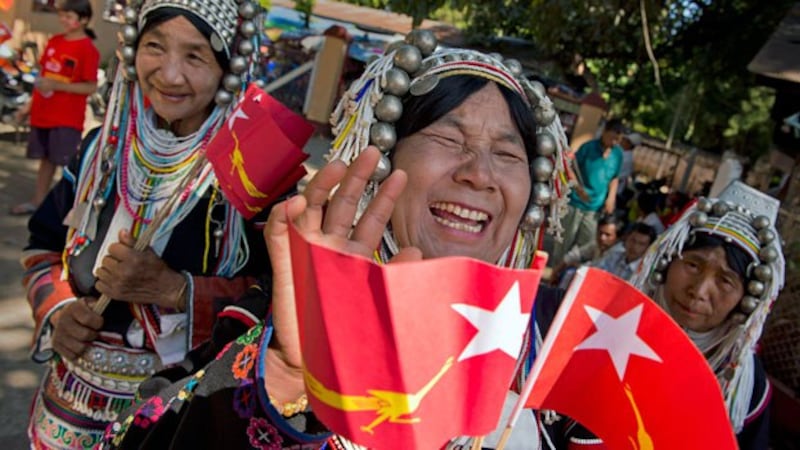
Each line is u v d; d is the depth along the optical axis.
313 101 11.91
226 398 0.97
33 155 4.94
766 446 1.98
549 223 1.32
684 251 1.95
